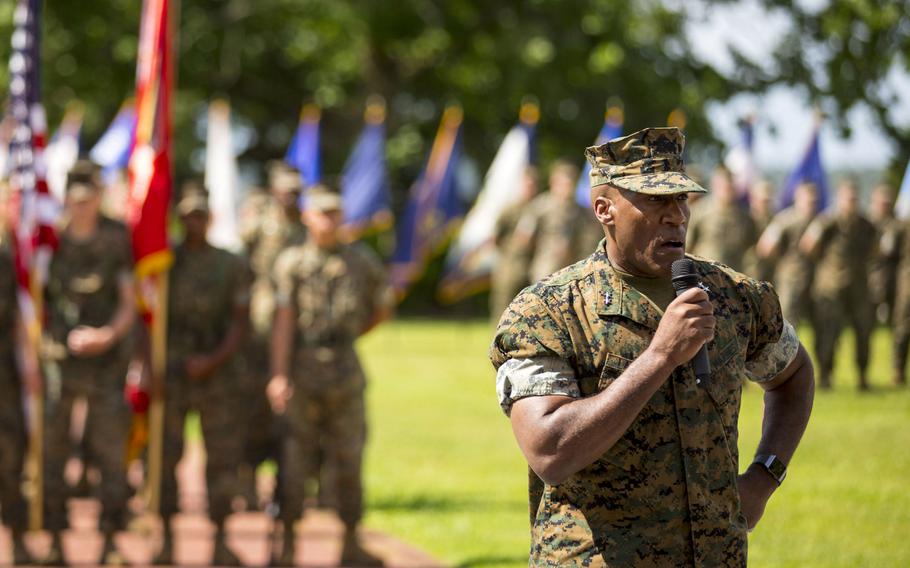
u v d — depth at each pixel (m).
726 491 7.32
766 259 32.53
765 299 7.68
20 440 16.89
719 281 7.61
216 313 17.45
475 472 22.33
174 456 17.31
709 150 57.12
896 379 31.94
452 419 28.58
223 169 27.67
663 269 7.32
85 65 66.69
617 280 7.41
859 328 31.22
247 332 17.52
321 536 18.67
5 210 17.14
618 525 7.25
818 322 31.61
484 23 65.50
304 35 70.06
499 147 70.25
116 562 16.83
